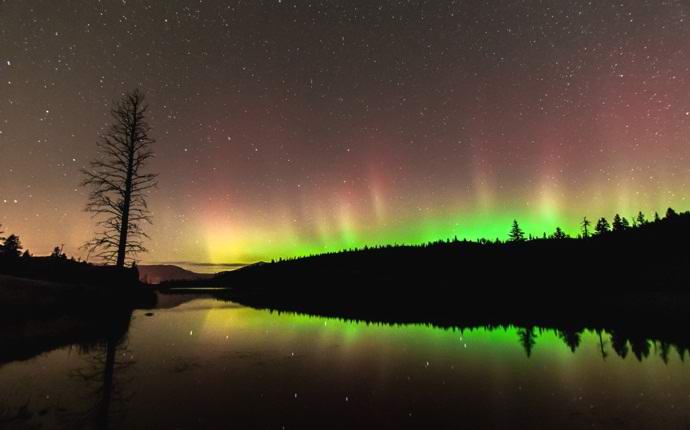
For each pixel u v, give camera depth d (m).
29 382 8.62
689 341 15.39
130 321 18.52
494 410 7.70
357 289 57.81
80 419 6.77
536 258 66.69
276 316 24.50
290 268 107.81
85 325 15.65
